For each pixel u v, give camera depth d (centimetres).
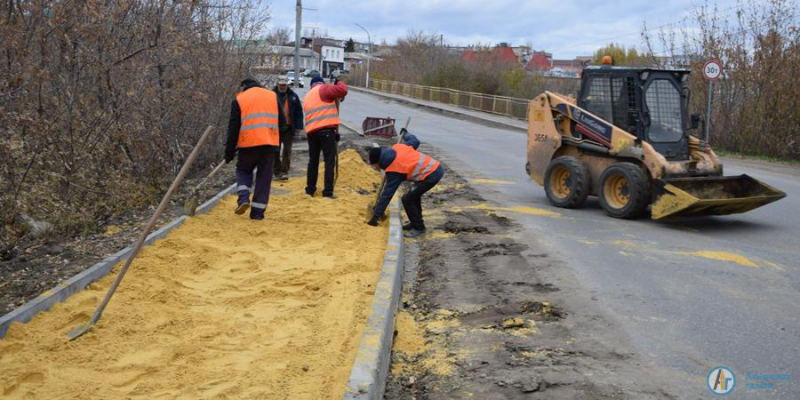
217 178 1270
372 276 668
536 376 487
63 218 812
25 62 792
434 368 511
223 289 621
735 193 1066
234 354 482
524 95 4850
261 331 525
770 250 862
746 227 1007
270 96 889
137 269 650
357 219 924
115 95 952
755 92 2292
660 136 1069
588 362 512
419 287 718
